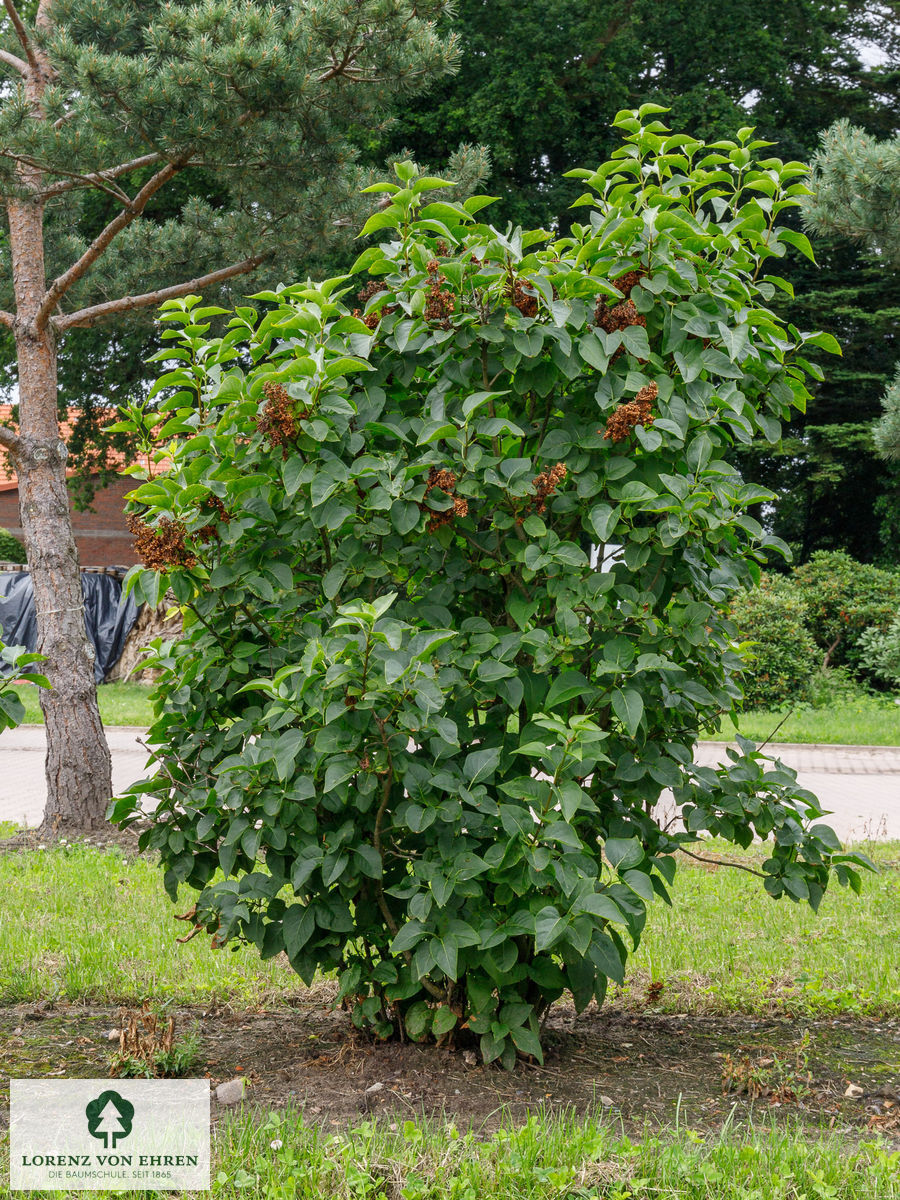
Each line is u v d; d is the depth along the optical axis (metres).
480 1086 3.64
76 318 8.94
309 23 8.07
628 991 5.03
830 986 5.05
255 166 8.54
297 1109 3.41
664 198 3.97
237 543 3.88
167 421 4.21
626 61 22.30
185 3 9.49
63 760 8.62
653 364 3.78
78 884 6.88
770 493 3.70
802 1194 2.90
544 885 3.33
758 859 7.91
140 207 8.41
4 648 3.73
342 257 16.61
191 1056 3.88
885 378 23.88
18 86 7.82
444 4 8.80
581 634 3.51
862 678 20.72
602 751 3.76
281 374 3.51
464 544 3.91
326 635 3.68
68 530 8.78
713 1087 3.82
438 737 3.51
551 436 3.69
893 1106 3.66
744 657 4.27
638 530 3.56
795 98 26.16
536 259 3.71
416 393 4.02
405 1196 2.80
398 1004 4.02
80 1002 4.77
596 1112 3.49
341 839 3.53
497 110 19.97
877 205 10.45
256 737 4.66
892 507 25.14
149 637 21.98
